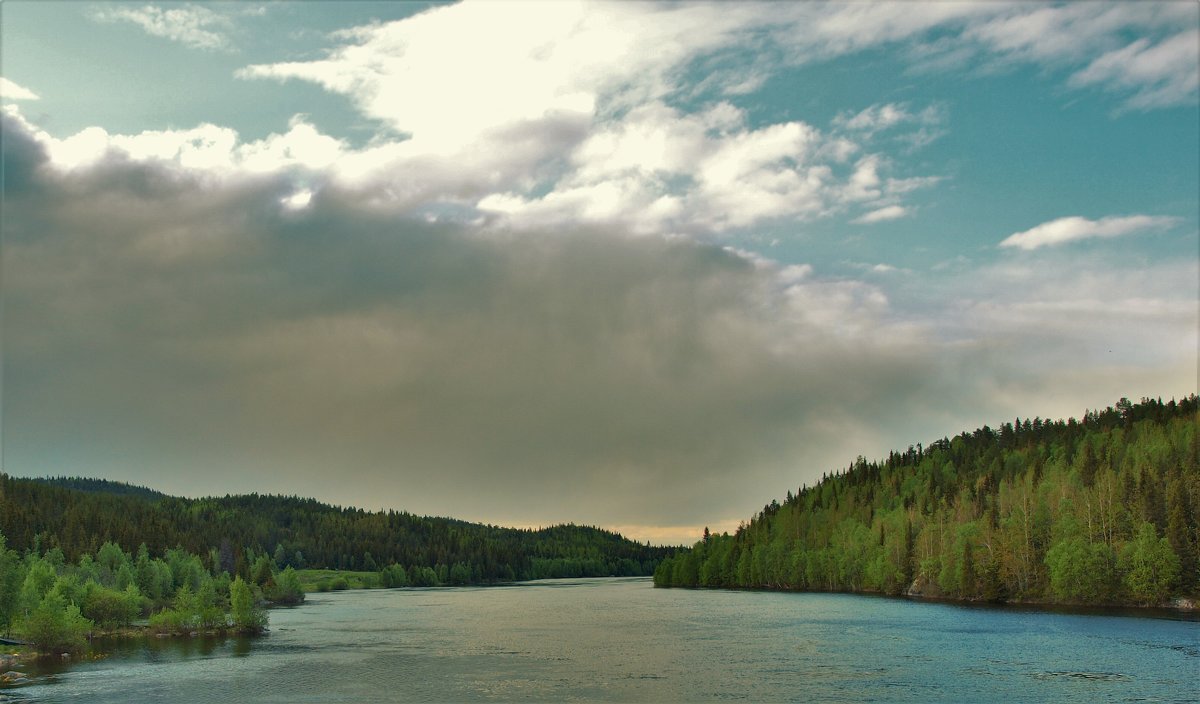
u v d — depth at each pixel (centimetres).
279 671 9462
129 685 8525
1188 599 14575
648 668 9531
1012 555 17362
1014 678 8450
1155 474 17288
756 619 15225
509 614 17625
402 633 13575
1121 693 7681
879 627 13212
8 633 11312
